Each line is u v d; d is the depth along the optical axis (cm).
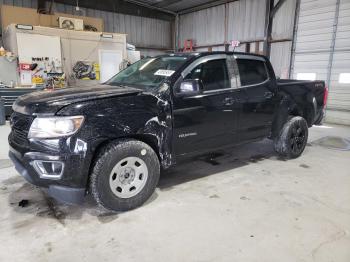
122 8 1251
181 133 297
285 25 979
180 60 317
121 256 209
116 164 254
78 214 266
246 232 240
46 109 236
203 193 316
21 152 242
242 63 362
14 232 236
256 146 517
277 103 401
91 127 237
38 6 1033
